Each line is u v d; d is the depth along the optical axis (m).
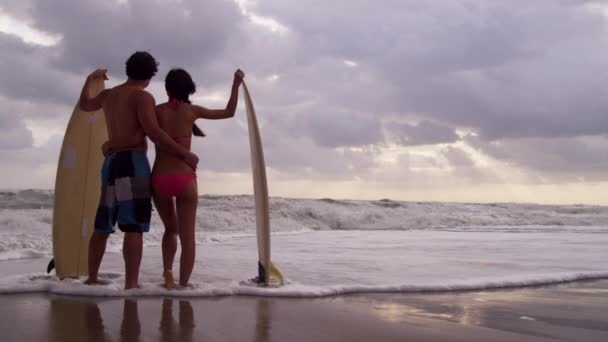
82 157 3.54
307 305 2.72
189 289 3.07
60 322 2.21
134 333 2.02
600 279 4.04
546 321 2.40
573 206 21.69
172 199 3.21
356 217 15.98
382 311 2.57
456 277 3.92
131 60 3.21
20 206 12.30
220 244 7.48
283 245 7.46
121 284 3.28
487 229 14.10
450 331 2.14
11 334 1.99
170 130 3.17
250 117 3.43
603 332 2.18
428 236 10.38
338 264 4.77
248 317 2.37
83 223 3.52
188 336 1.98
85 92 3.39
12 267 4.38
